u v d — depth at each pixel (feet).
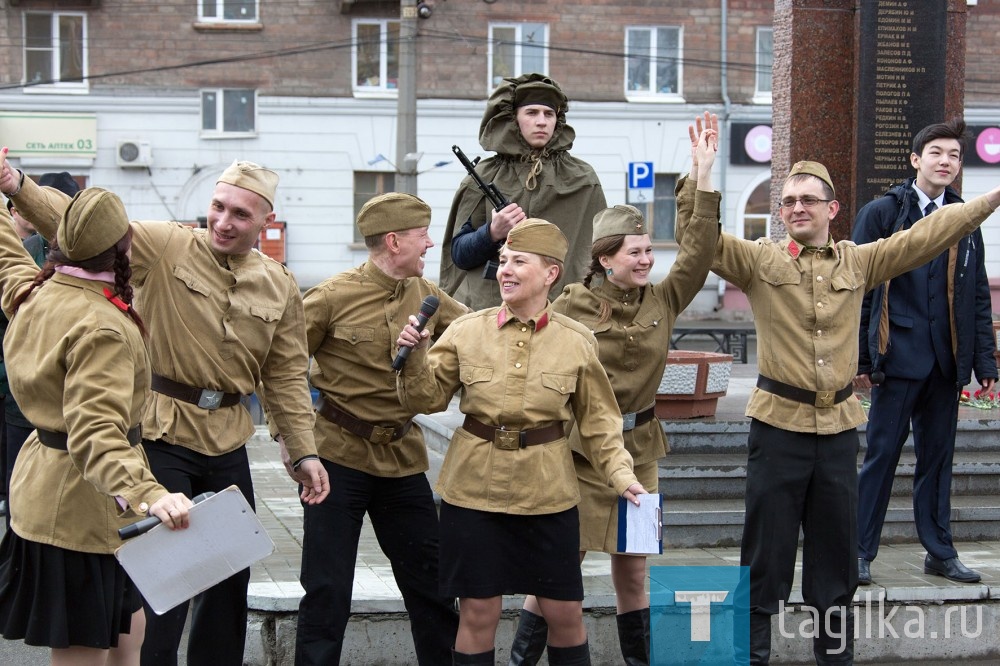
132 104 82.33
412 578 15.75
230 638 14.64
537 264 14.01
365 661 16.84
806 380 15.69
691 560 19.53
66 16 81.46
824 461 15.76
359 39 83.71
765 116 86.33
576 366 14.12
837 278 15.96
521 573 13.96
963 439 24.08
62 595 12.09
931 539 18.90
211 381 14.03
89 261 12.08
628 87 86.12
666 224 86.89
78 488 12.07
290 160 83.82
